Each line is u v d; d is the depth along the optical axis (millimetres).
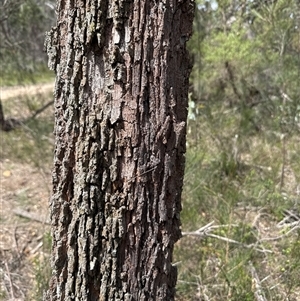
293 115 5301
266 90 6648
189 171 4156
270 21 5340
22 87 9336
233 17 6199
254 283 3051
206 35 6188
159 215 1763
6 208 4531
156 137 1683
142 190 1719
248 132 5996
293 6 5254
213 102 6648
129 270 1786
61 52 1696
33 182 5117
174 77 1674
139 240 1764
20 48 7332
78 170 1734
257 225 4051
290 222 4180
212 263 3428
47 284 3131
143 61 1616
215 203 4184
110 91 1646
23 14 6715
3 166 5469
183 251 3484
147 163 1698
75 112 1702
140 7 1577
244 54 5648
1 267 3658
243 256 3283
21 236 4102
